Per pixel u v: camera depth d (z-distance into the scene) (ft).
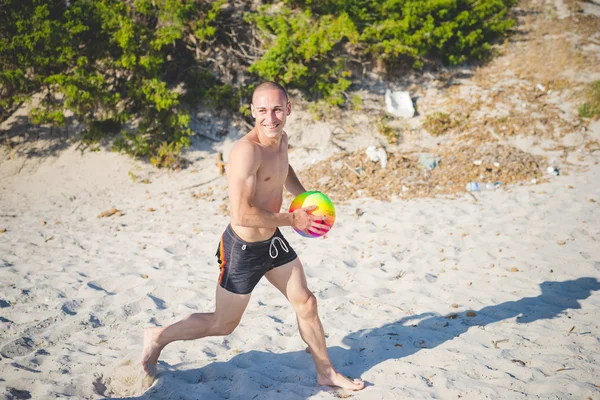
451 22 35.29
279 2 36.47
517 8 41.32
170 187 29.91
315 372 12.08
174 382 11.27
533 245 20.10
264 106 9.97
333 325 14.38
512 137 30.76
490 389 10.74
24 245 22.27
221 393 11.08
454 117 32.65
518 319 14.42
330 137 32.24
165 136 32.19
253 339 13.80
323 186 28.48
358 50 35.42
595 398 10.36
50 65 30.78
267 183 10.44
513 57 36.86
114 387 11.48
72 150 32.17
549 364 11.80
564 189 25.73
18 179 30.73
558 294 15.98
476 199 25.62
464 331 13.80
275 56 31.83
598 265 17.98
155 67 30.66
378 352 12.76
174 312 15.66
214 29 32.83
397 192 27.22
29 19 29.71
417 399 10.49
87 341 13.73
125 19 30.50
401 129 32.42
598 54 36.22
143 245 22.16
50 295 16.79
